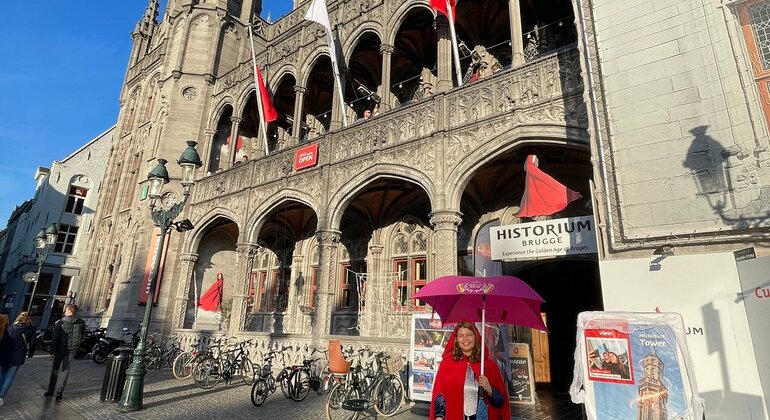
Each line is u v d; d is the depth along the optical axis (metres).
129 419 7.68
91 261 26.42
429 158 11.62
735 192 6.31
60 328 9.46
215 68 22.89
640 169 7.21
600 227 7.44
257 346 14.37
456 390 3.75
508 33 16.17
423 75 17.53
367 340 11.55
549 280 14.34
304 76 17.64
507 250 9.79
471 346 3.91
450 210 10.75
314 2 15.23
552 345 13.54
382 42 14.70
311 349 12.68
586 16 8.59
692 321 5.93
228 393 10.65
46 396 9.29
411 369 8.94
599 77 8.11
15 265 36.62
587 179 12.31
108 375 9.23
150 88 27.19
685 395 4.44
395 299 15.62
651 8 7.78
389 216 16.59
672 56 7.36
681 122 7.02
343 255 18.25
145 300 18.73
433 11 13.48
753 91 6.51
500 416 3.76
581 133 9.20
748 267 5.58
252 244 16.38
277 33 20.80
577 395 5.04
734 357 5.55
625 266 6.63
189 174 10.61
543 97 10.02
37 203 36.44
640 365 4.71
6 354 8.23
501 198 13.64
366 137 13.62
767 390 5.21
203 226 18.98
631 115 7.52
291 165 15.90
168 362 15.69
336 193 13.80
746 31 6.80
